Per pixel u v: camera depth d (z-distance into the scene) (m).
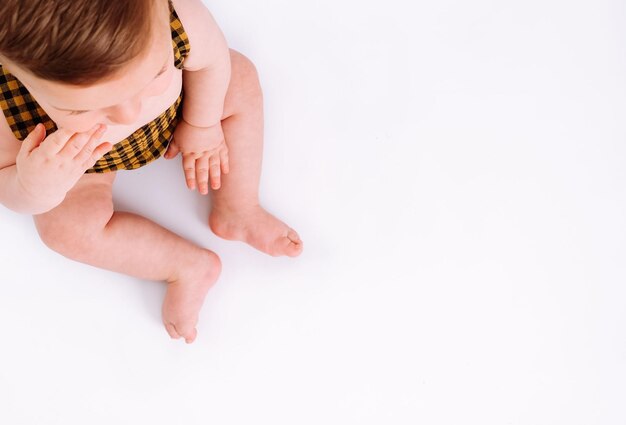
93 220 0.96
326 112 1.16
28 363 1.08
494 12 1.19
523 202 1.16
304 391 1.10
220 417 1.09
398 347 1.11
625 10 1.19
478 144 1.17
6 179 0.81
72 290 1.10
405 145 1.17
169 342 1.10
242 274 1.12
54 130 0.78
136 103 0.65
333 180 1.15
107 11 0.53
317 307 1.12
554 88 1.19
